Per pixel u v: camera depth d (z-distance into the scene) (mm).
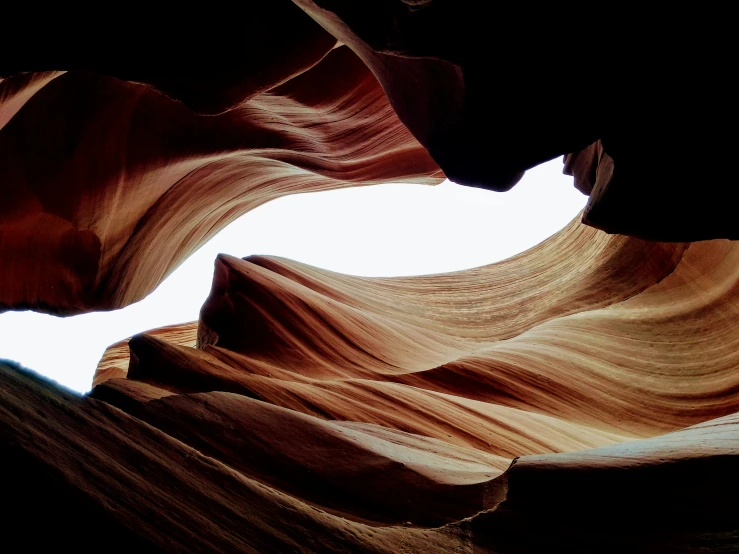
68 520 2131
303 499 4035
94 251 10492
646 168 3834
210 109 5461
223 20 4816
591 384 10633
